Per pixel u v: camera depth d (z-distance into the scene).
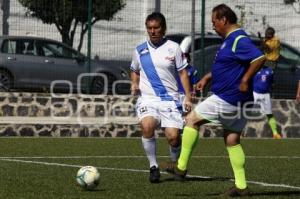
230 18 26.67
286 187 30.14
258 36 64.81
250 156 43.88
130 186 29.56
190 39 60.88
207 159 41.31
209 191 28.50
